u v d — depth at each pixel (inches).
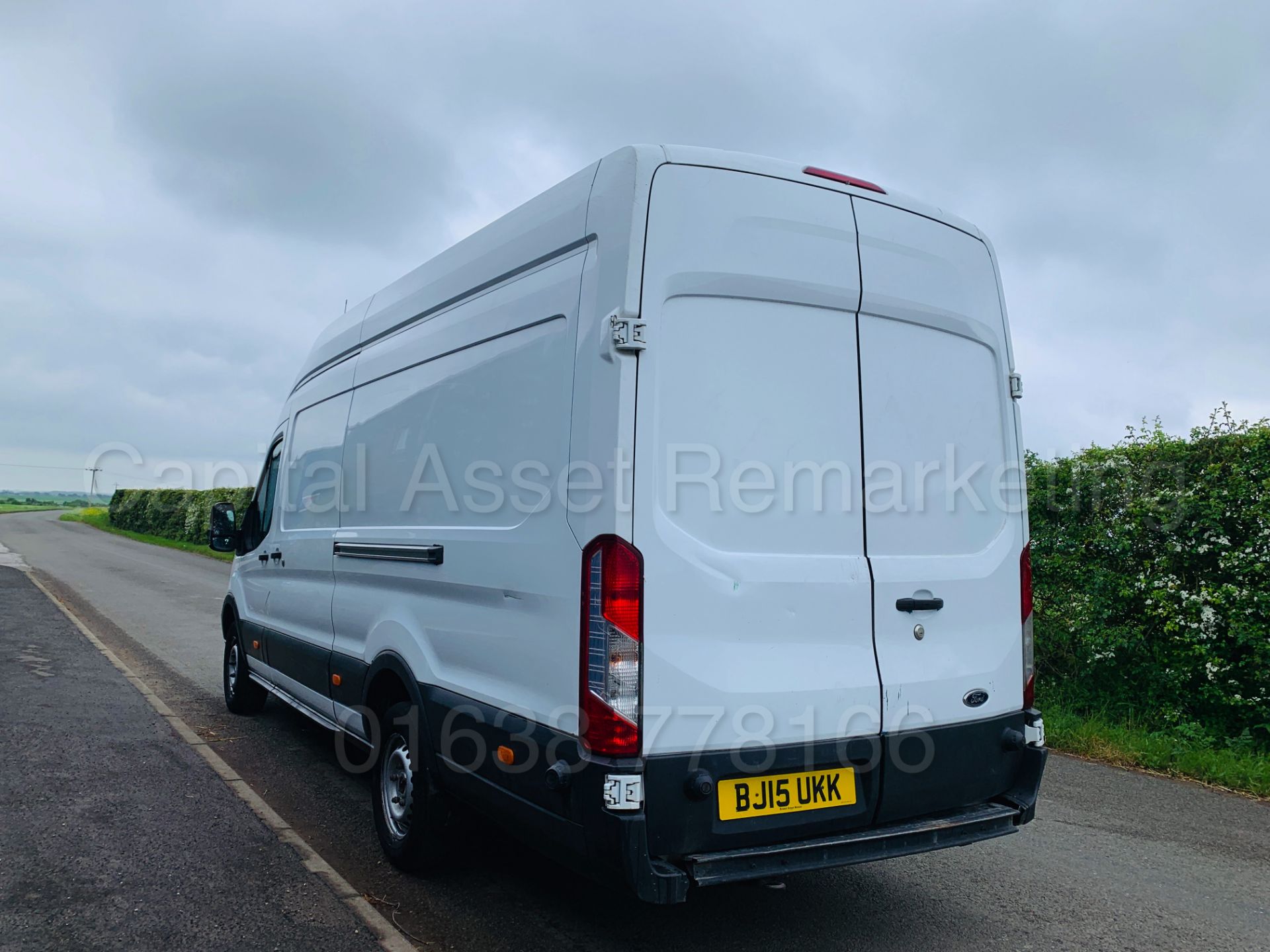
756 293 124.6
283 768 220.2
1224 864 173.9
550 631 120.2
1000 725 142.6
